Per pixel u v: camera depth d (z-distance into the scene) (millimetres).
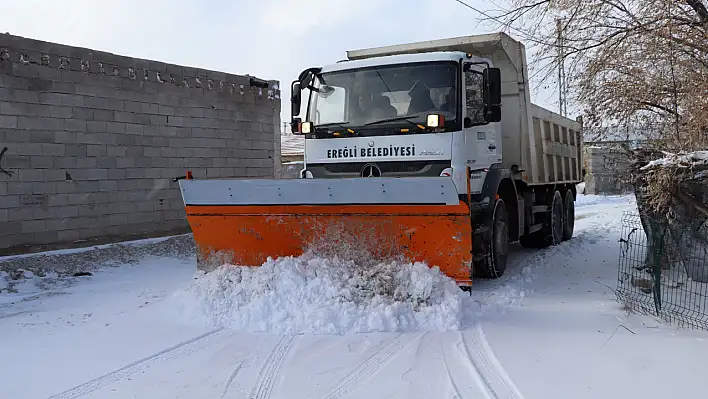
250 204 6906
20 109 8719
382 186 6367
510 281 8055
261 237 7113
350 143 7211
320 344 5445
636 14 6562
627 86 6840
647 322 5973
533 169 9953
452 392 4305
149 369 4875
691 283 7164
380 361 4980
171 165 10922
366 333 5758
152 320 6332
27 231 8820
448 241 6508
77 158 9438
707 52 6191
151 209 10602
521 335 5637
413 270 6469
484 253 7566
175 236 10922
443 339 5551
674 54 6355
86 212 9578
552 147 11320
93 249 9445
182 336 5754
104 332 5914
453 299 6145
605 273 8781
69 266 8656
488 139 7789
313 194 6625
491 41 8680
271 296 6152
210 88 11633
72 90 9352
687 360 4840
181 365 4961
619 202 23000
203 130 11516
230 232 7199
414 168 6898
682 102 6461
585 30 6914
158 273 8883
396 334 5719
